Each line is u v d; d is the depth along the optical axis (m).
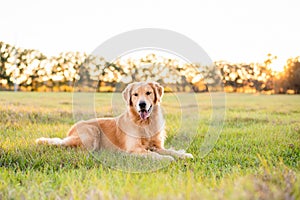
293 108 14.77
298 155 6.04
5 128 8.56
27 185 4.19
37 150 6.00
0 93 20.64
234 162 5.55
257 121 10.32
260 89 27.16
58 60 26.36
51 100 16.88
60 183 4.25
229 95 24.03
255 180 3.70
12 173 4.75
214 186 3.81
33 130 8.24
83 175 4.62
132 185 3.82
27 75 27.17
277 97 22.19
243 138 7.42
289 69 26.33
